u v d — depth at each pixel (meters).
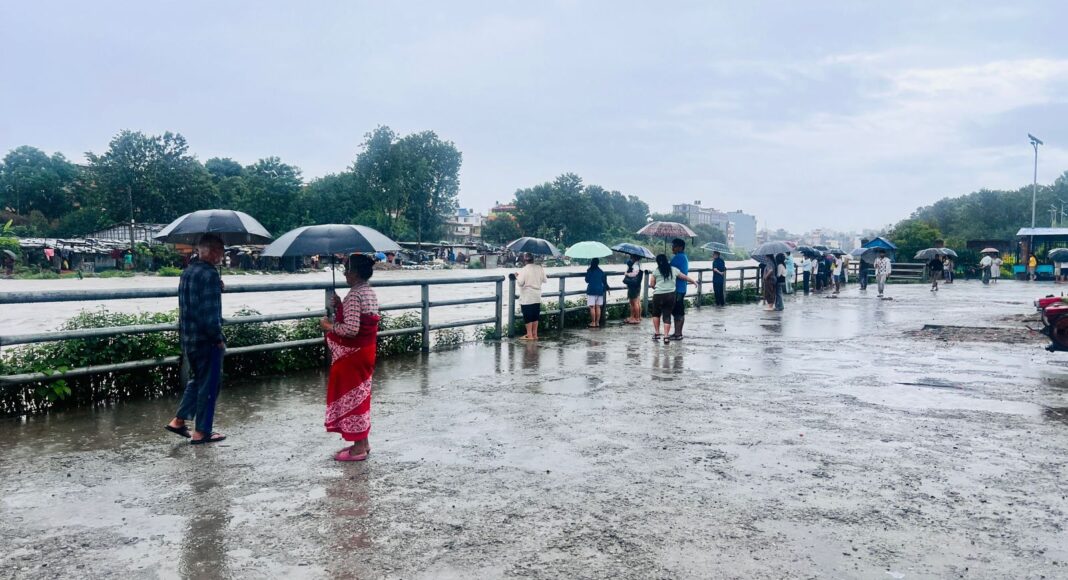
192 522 4.14
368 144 100.38
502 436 6.16
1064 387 8.55
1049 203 113.31
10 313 21.88
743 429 6.45
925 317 17.80
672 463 5.39
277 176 87.31
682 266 12.73
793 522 4.19
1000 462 5.44
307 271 56.69
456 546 3.82
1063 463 5.42
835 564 3.61
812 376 9.27
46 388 6.81
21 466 5.18
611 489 4.79
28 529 4.02
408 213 104.75
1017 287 33.03
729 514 4.32
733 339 13.23
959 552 3.76
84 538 3.90
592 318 15.27
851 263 44.00
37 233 78.38
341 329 5.27
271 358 9.05
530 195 127.44
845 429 6.46
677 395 7.99
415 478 5.00
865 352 11.52
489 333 13.02
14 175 96.19
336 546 3.81
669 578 3.44
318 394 7.84
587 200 124.44
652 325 15.75
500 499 4.57
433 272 58.53
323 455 5.55
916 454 5.66
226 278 45.06
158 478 4.95
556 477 5.04
